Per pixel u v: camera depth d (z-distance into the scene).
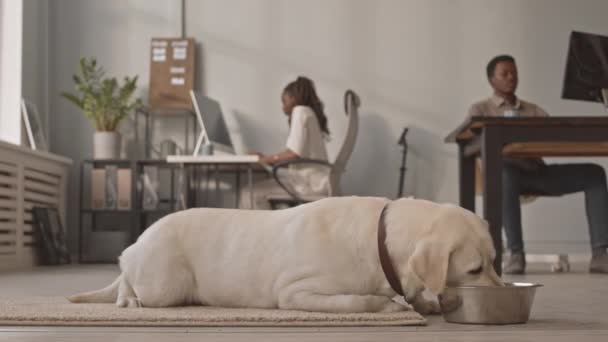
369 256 1.82
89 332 1.65
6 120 5.57
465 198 4.13
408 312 1.80
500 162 3.38
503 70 4.74
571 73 4.07
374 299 1.81
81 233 5.82
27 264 5.29
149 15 6.18
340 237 1.85
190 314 1.81
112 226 6.11
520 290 1.76
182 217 2.07
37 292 2.90
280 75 6.12
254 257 1.94
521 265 4.21
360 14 6.13
